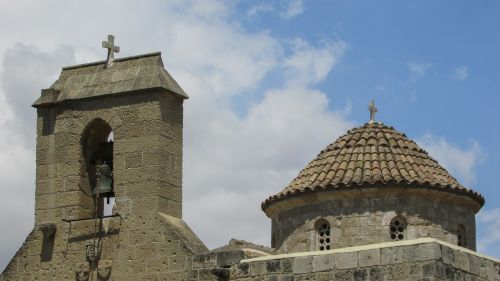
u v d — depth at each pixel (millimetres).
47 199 33688
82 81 34031
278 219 35219
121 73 33500
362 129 36375
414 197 33469
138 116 32719
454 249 28953
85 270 32500
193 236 32000
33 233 33656
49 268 33125
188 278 30969
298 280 29797
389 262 28672
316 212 33969
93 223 32812
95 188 33469
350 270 29156
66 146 33688
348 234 33344
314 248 33812
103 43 33938
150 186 32125
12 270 33688
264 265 30312
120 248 32156
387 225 33156
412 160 34688
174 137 32875
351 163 34406
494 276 30125
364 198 33469
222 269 30703
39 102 34125
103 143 34094
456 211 34250
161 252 31531
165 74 33125
